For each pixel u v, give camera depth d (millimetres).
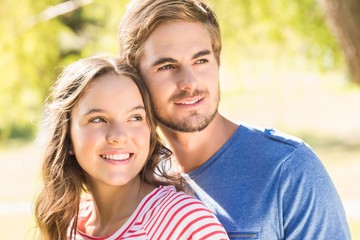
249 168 2809
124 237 2686
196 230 2566
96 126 2770
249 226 2727
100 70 2795
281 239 2771
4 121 8609
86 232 2900
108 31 7887
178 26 2850
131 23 2949
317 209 2715
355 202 11648
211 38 2951
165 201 2662
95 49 8172
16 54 8133
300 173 2734
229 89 8531
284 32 7969
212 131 2902
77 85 2834
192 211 2592
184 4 2850
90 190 2977
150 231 2645
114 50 7738
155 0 2896
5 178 17297
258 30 8008
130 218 2719
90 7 8148
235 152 2865
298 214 2730
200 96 2832
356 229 9273
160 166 3041
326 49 8125
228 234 2742
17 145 23641
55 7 8102
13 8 8133
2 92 8266
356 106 27531
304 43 8219
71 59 8477
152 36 2869
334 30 5836
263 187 2752
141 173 2912
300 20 7992
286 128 23359
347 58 5836
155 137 2895
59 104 2893
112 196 2836
